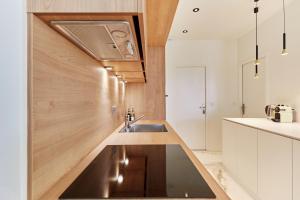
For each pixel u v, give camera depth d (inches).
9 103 22.0
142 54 46.5
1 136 21.9
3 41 21.8
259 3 108.2
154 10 77.6
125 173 34.5
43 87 26.1
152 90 124.9
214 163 145.8
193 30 150.6
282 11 114.7
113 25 27.1
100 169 36.5
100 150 49.6
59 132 30.8
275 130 82.0
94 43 35.8
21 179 22.3
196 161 41.2
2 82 21.8
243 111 161.8
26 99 23.1
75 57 37.3
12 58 22.1
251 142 97.7
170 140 61.3
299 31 101.7
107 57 48.3
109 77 70.0
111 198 25.4
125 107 119.8
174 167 37.5
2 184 22.0
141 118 120.2
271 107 117.3
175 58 177.2
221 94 174.6
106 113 65.0
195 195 26.0
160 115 124.6
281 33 115.7
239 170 111.3
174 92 177.8
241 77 165.8
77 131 38.5
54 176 29.1
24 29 23.0
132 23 26.7
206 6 111.6
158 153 47.0
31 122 23.5
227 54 173.9
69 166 34.7
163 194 26.3
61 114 31.4
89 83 46.3
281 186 75.2
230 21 133.2
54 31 29.0
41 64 25.6
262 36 135.3
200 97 176.7
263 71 134.3
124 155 45.4
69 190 27.7
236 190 104.7
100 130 56.9
